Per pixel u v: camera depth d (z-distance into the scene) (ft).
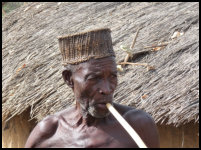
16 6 88.38
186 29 33.09
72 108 15.19
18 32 48.21
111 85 13.51
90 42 13.43
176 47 29.94
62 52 14.23
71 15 46.60
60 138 14.76
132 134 12.25
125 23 38.37
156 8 40.34
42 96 30.99
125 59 30.25
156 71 27.86
